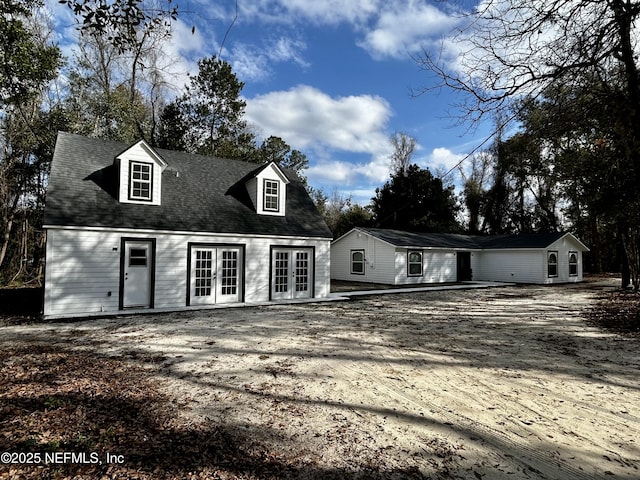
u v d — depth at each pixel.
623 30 5.53
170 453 3.09
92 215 10.77
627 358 6.14
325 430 3.55
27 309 11.46
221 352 6.39
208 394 4.45
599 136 8.56
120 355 6.13
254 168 16.84
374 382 4.93
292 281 14.58
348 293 16.59
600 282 23.77
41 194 20.97
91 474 2.77
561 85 6.18
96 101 20.94
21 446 3.14
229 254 13.16
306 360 5.93
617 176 9.51
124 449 3.14
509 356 6.25
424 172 33.41
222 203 14.09
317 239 15.04
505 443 3.31
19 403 4.06
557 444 3.30
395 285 20.73
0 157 18.75
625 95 6.29
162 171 13.49
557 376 5.21
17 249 20.12
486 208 34.53
